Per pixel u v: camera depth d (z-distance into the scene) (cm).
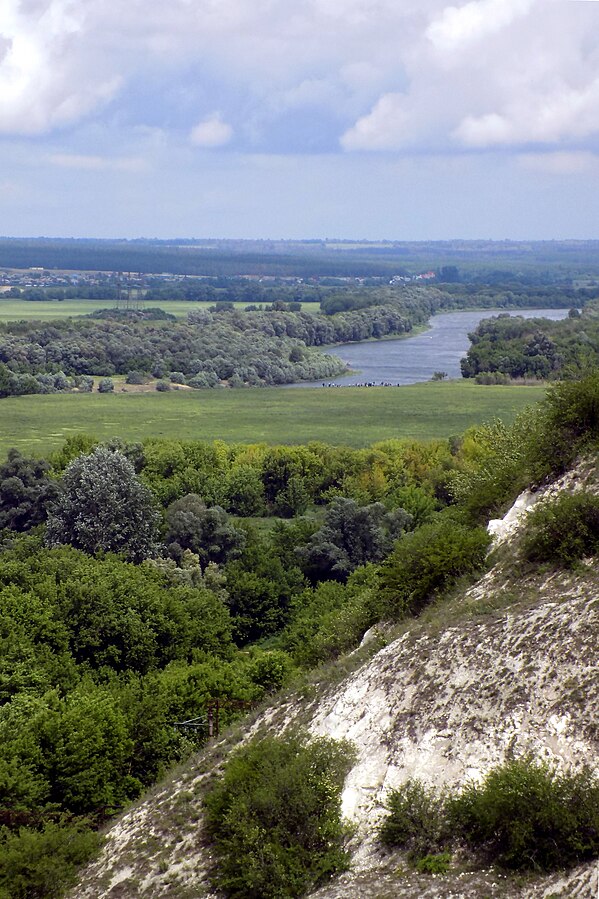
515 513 4231
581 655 2992
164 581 9162
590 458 4088
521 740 2881
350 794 3095
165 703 5369
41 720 4962
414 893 2616
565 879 2473
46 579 7694
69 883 3369
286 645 7581
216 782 3456
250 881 2884
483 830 2705
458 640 3372
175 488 12744
